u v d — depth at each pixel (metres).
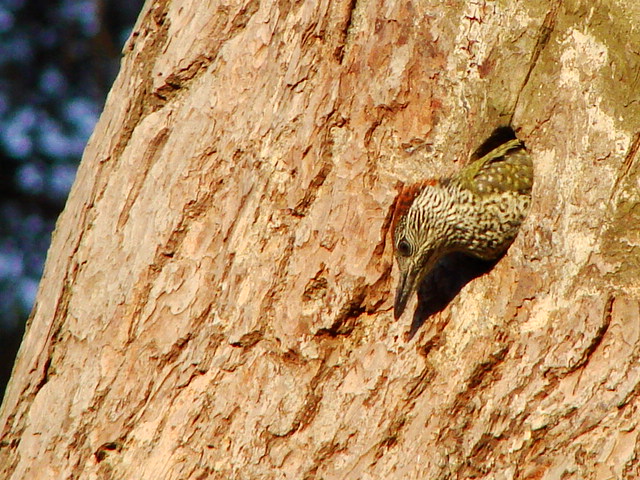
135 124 12.13
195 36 11.97
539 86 10.98
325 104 11.15
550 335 10.21
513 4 11.10
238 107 11.49
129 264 11.50
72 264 11.95
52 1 29.00
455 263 11.53
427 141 11.24
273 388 10.80
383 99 11.14
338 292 10.89
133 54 12.42
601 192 10.42
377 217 10.98
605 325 10.05
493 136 11.41
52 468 11.23
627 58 10.73
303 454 10.57
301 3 11.34
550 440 9.96
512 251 10.71
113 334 11.38
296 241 11.03
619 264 10.25
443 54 11.17
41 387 11.80
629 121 10.56
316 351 10.82
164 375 11.13
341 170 11.07
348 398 10.66
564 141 10.74
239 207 11.25
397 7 11.18
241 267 11.09
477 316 10.68
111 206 11.89
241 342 10.97
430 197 11.12
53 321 11.82
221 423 10.82
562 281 10.39
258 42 11.54
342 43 11.23
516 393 10.20
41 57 29.14
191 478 10.73
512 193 11.47
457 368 10.55
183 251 11.35
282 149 11.17
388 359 10.73
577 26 10.91
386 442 10.44
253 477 10.60
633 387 9.81
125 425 11.11
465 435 10.27
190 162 11.48
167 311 11.23
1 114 28.91
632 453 9.66
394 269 11.01
